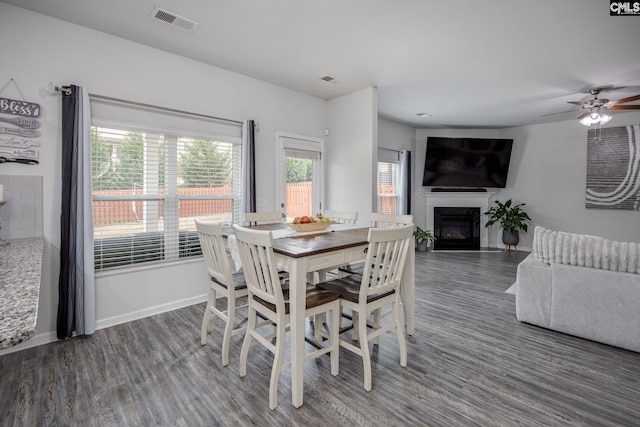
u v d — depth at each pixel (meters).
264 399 1.78
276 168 4.05
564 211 6.04
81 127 2.54
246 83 3.74
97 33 2.72
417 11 2.45
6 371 2.05
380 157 5.89
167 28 2.70
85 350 2.33
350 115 4.39
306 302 1.85
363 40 2.91
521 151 6.51
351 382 1.95
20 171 2.38
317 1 2.33
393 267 2.04
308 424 1.59
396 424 1.58
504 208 6.33
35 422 1.60
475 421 1.60
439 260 5.51
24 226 2.39
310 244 2.01
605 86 4.05
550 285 2.64
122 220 2.89
